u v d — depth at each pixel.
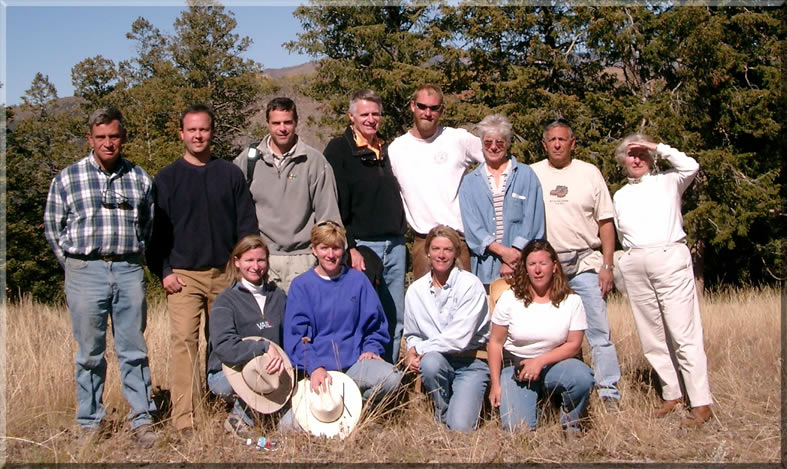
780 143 20.94
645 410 5.14
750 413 5.25
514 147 21.11
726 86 21.27
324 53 27.12
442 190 5.65
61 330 8.12
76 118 40.81
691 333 5.12
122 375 4.86
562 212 5.58
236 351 4.72
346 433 4.72
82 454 4.46
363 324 5.09
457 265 5.12
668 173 5.44
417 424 4.94
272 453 4.54
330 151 5.63
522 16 22.64
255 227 5.16
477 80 24.53
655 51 21.19
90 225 4.67
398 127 24.66
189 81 39.72
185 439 4.71
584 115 21.73
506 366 5.09
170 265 4.98
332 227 4.96
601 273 5.59
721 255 24.36
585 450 4.59
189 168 5.01
